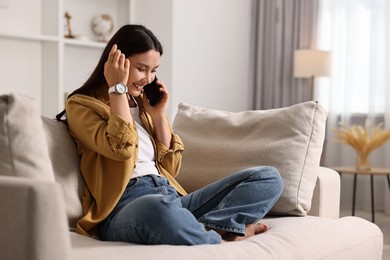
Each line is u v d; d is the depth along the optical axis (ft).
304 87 22.27
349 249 8.29
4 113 6.19
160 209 6.79
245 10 22.52
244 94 22.62
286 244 7.42
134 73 8.04
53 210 5.04
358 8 21.18
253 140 9.61
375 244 8.97
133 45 7.98
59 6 17.34
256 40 22.85
